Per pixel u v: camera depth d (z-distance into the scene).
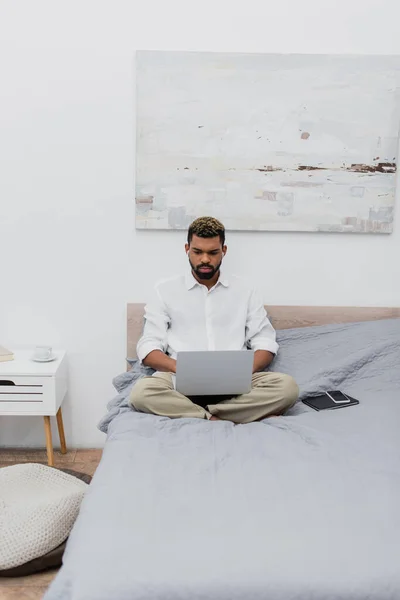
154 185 2.49
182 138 2.46
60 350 2.60
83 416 2.65
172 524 1.26
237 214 2.53
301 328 2.55
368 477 1.48
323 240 2.58
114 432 1.84
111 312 2.59
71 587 1.12
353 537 1.22
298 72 2.43
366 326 2.53
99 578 1.11
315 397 2.20
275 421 1.93
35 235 2.53
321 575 1.12
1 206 2.50
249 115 2.46
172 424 1.89
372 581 1.11
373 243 2.59
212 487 1.43
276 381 2.09
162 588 1.10
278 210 2.53
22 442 2.65
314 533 1.23
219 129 2.46
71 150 2.47
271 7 2.41
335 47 2.44
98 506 1.35
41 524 1.71
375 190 2.53
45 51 2.41
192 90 2.43
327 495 1.39
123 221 2.53
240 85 2.44
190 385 1.99
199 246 2.27
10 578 1.69
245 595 1.10
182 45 2.42
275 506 1.34
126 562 1.15
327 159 2.50
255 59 2.42
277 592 1.10
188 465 1.56
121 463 1.57
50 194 2.50
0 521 1.73
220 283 2.41
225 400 2.12
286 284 2.60
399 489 1.42
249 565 1.14
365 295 2.62
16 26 2.39
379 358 2.38
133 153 2.48
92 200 2.51
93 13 2.39
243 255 2.58
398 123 2.48
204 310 2.39
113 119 2.46
